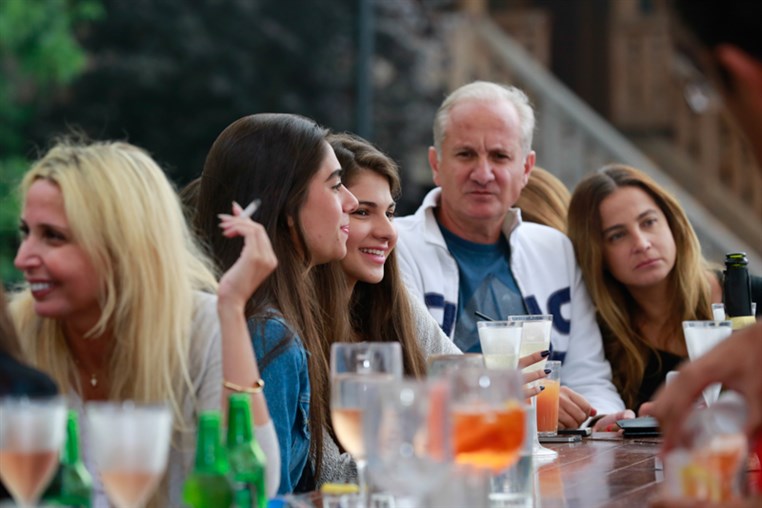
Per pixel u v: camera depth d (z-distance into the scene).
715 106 32.97
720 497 4.61
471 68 33.16
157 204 6.66
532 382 9.10
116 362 6.63
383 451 5.03
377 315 9.96
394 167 9.99
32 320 6.94
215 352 6.81
